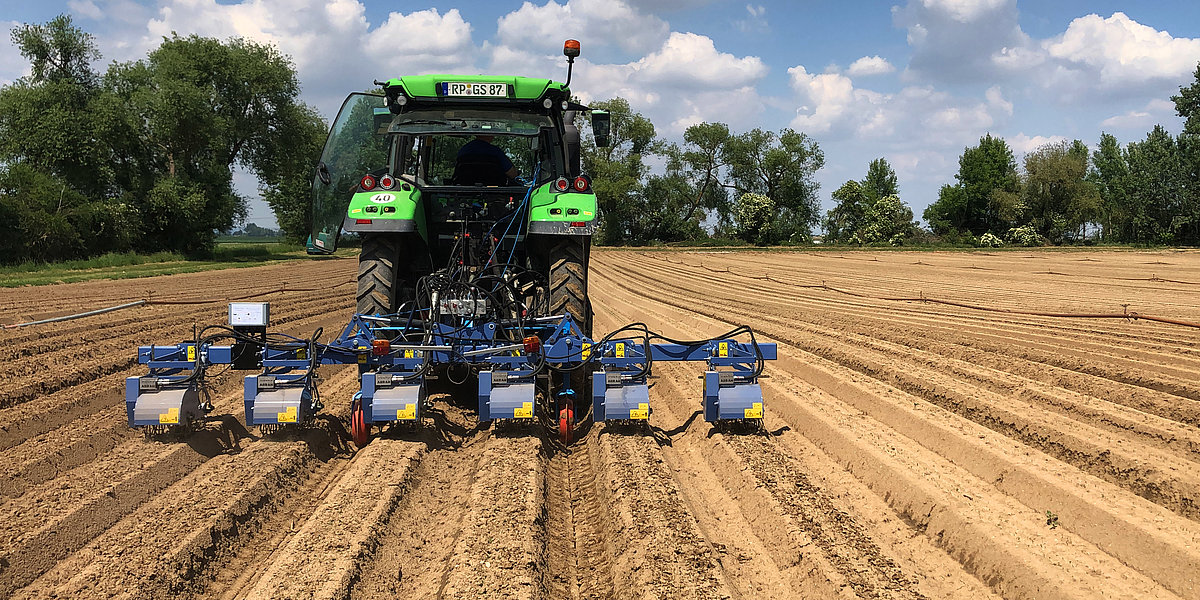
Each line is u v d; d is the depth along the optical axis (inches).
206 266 1310.3
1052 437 226.1
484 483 192.9
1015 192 2466.8
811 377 335.6
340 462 225.3
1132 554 155.8
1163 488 184.4
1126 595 139.7
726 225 2716.5
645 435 235.8
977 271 1073.5
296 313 551.5
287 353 229.1
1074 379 297.1
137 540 161.2
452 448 230.7
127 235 1461.6
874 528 176.2
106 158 1480.1
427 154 269.4
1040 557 152.9
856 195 2586.1
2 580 144.3
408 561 159.2
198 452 216.4
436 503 189.9
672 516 172.1
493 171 269.0
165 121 1560.0
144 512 179.5
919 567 157.4
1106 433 226.4
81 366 328.2
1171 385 290.4
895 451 220.2
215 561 161.2
